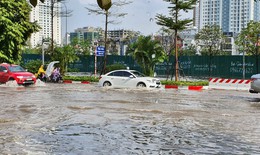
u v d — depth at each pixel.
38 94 19.92
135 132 9.66
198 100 17.73
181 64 36.75
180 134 9.45
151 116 12.37
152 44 30.83
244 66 31.12
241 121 11.56
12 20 31.23
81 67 41.84
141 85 24.42
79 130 9.84
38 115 12.38
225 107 15.14
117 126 10.47
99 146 8.08
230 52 56.59
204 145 8.27
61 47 36.97
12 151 7.52
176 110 13.92
